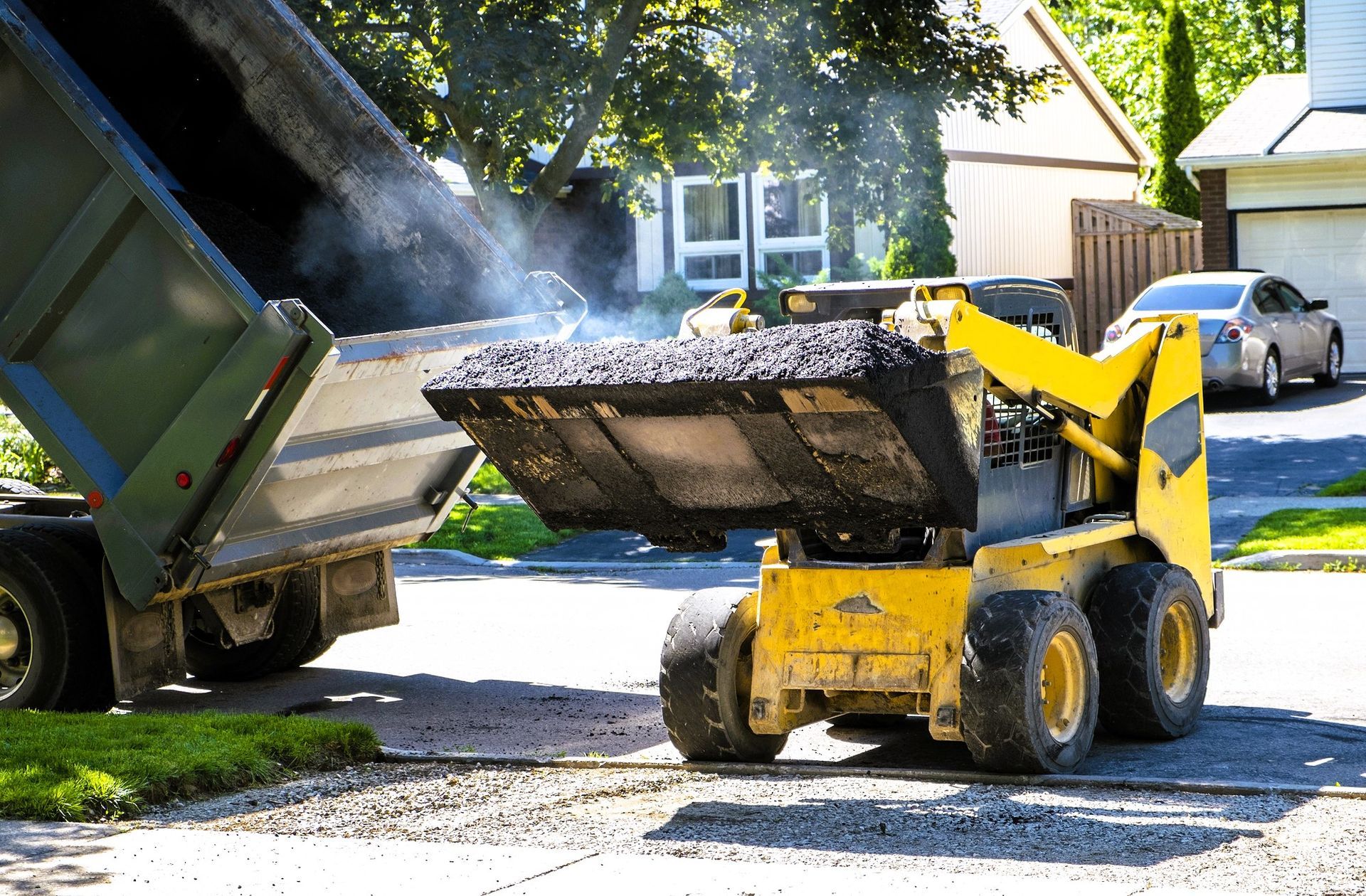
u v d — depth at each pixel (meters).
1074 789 8.53
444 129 26.52
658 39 28.30
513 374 8.53
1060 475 10.05
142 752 9.10
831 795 8.59
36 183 10.80
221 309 10.40
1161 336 10.48
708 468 8.42
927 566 8.86
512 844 7.67
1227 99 67.75
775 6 26.41
